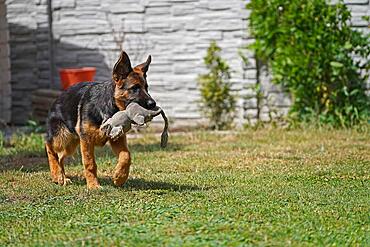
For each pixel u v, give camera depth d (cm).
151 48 1377
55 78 1416
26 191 775
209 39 1355
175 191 759
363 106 1274
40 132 1288
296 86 1283
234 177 842
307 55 1273
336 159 966
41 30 1405
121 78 734
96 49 1397
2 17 1363
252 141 1148
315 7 1270
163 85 1375
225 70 1334
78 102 778
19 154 1059
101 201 710
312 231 588
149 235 577
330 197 722
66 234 590
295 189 768
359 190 764
